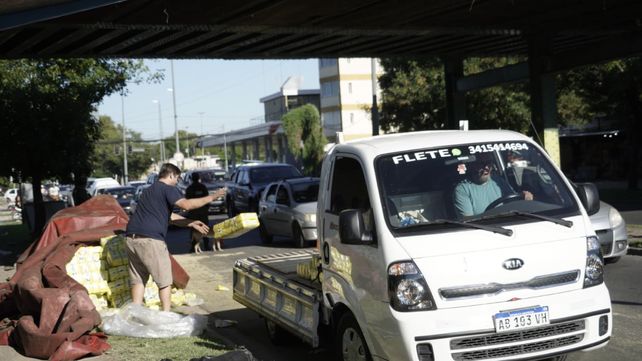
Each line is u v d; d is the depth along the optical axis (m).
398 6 15.59
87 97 25.14
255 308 8.60
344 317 6.43
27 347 7.42
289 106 94.75
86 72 25.72
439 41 21.11
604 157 41.28
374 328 5.85
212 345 7.80
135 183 47.06
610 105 31.97
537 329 5.57
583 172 40.47
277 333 8.45
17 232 29.06
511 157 6.59
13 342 7.93
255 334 9.31
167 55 19.70
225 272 15.06
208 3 13.91
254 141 91.38
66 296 7.76
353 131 82.44
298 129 63.66
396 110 39.91
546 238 5.84
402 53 22.91
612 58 16.92
